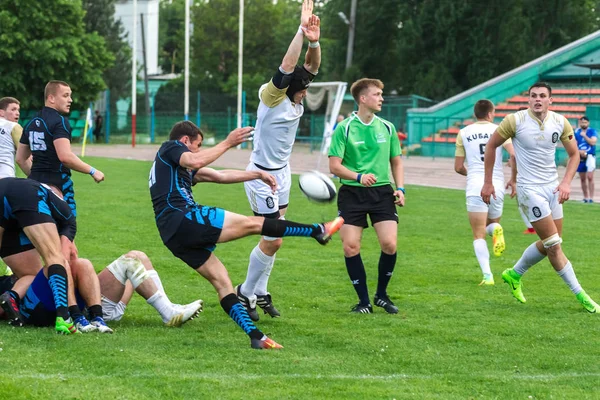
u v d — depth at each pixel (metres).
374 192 10.23
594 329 9.12
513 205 24.73
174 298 10.66
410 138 55.34
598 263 14.08
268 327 9.09
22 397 6.05
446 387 6.69
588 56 57.38
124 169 37.03
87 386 6.38
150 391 6.30
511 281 10.75
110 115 70.94
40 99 65.94
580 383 6.89
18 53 63.44
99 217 19.16
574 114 50.59
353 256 10.12
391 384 6.73
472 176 12.60
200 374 6.85
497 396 6.46
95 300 8.58
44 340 7.91
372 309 10.14
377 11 73.50
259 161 9.88
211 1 95.94
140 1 101.56
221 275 8.20
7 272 11.62
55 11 64.94
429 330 8.91
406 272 13.12
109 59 68.50
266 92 9.51
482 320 9.54
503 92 57.06
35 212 8.38
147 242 15.55
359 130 10.27
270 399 6.19
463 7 65.06
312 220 19.89
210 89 92.56
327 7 77.56
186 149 8.23
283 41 91.56
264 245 9.46
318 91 52.53
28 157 10.91
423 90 65.50
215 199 24.61
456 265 13.86
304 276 12.52
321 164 43.25
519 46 64.75
